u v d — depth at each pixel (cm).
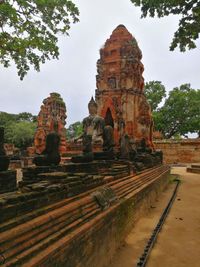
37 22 1395
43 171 785
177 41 1501
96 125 1791
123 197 868
